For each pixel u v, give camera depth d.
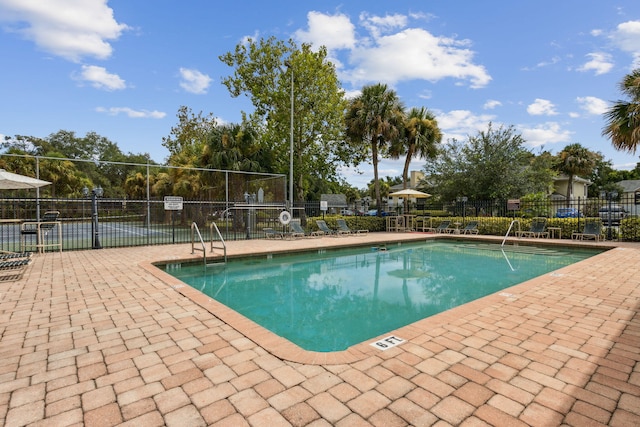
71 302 4.42
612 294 4.73
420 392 2.21
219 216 17.36
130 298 4.62
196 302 4.38
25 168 24.78
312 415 1.95
